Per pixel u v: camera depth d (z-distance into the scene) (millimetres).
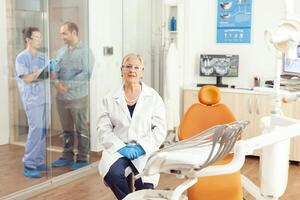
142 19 4867
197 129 2533
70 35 3918
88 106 4168
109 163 2396
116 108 2525
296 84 4305
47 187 3590
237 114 4547
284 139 1726
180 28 4941
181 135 2518
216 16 4992
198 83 5121
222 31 4984
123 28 4621
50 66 3727
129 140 2484
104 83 4391
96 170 4133
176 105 4824
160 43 5039
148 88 2586
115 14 4500
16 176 3543
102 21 4324
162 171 1635
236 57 4836
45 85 3686
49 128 3752
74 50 3973
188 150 1588
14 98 3527
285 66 4398
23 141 3600
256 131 4461
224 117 2516
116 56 4551
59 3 3793
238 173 2203
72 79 3969
